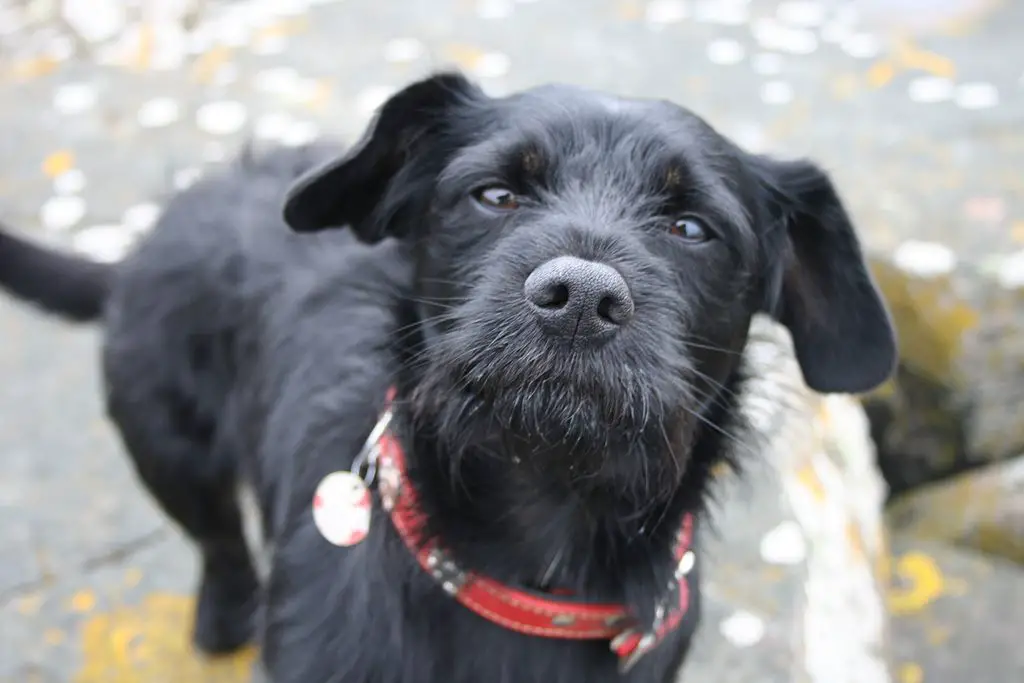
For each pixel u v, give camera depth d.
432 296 0.55
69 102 1.24
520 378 0.49
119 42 1.38
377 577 0.55
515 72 1.27
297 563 0.58
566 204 0.53
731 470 0.63
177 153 1.14
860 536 0.85
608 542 0.55
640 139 0.55
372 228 0.60
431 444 0.54
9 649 0.74
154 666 0.75
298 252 0.69
